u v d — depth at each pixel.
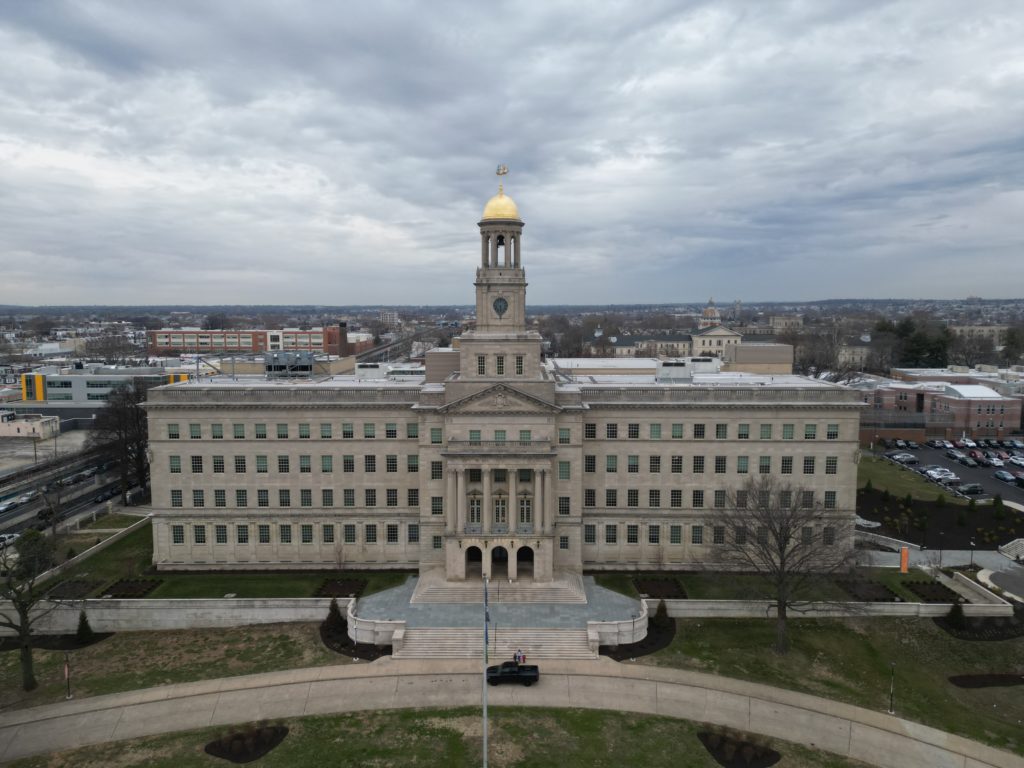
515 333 88.12
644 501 91.44
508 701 64.19
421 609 79.25
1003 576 88.75
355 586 85.75
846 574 80.50
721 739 58.78
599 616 77.62
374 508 91.12
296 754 57.09
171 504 91.12
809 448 89.94
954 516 109.88
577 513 88.38
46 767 56.06
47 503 108.06
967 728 60.91
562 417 87.12
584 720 61.44
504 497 86.12
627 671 69.00
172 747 58.31
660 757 56.72
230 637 76.69
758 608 79.31
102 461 144.38
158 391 89.75
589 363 132.12
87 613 78.94
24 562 73.19
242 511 91.06
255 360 133.12
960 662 71.31
